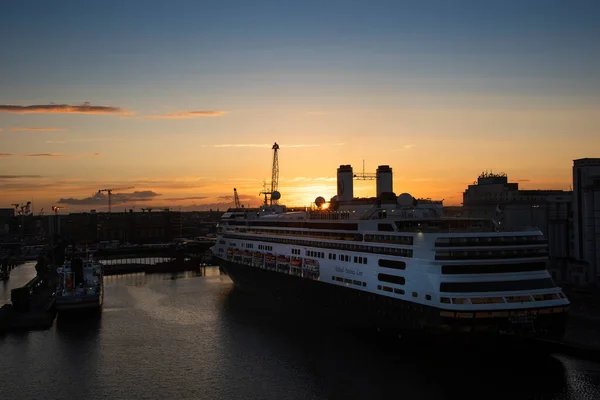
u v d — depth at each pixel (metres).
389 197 96.88
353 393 61.38
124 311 111.62
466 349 65.00
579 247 109.25
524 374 65.75
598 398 58.62
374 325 79.06
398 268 73.81
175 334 90.00
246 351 78.81
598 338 73.94
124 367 73.44
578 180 109.50
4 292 147.50
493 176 152.75
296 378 66.81
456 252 67.25
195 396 62.44
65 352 81.12
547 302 66.38
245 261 123.56
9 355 80.00
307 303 98.25
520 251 69.25
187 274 179.62
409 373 66.88
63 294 109.06
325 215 101.38
